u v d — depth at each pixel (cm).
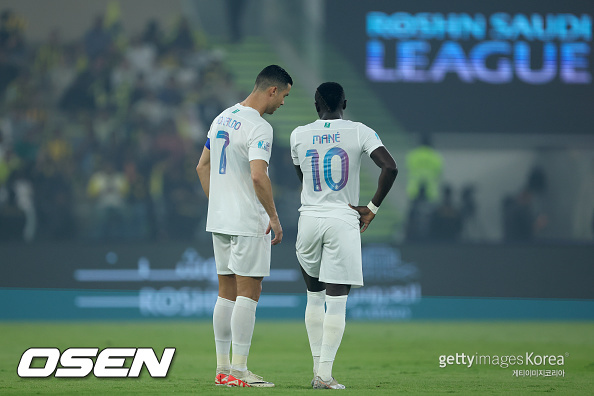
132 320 4509
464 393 1695
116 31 5700
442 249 4850
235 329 1833
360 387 1820
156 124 5472
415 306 4812
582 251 4906
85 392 1675
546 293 4878
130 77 5597
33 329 3781
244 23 5762
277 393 1647
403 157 5397
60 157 5322
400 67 5359
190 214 5222
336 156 1833
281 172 5206
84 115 5500
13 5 5641
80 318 4616
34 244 4647
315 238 1827
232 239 1858
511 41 5300
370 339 3369
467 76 5309
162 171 5294
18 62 5581
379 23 5366
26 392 1683
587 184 5419
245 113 1861
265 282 4703
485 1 5291
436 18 5325
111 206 5197
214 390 1708
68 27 5678
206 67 5697
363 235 5441
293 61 5722
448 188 5241
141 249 4709
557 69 5291
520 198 5378
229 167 1864
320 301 1906
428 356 2698
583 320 4662
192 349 2877
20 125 5416
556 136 5338
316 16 5556
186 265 4738
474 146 5391
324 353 1786
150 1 5741
